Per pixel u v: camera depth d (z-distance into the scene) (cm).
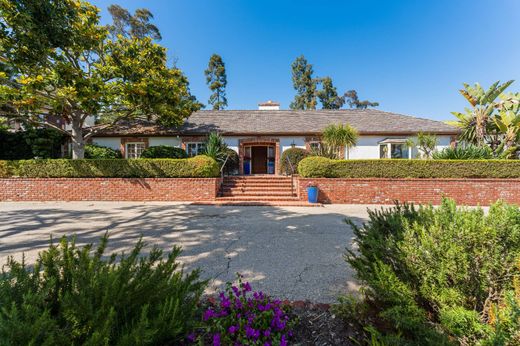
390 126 1479
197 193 1020
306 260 398
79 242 482
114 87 1034
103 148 1374
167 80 1119
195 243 484
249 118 1681
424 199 977
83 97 884
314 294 289
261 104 1933
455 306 162
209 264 381
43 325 116
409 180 983
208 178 1023
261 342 178
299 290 299
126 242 487
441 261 180
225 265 377
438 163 988
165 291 175
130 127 1511
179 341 180
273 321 195
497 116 1338
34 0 725
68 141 1452
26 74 918
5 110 1090
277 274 346
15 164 1004
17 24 757
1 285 144
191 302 187
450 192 968
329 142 1177
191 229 588
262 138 1484
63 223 637
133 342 127
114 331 142
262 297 233
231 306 207
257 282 321
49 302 154
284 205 941
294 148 1424
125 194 1014
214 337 168
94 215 740
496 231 175
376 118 1614
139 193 1016
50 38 801
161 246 465
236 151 1488
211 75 3619
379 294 197
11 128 1374
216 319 190
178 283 190
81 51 986
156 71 1105
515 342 127
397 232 223
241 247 462
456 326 154
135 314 155
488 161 973
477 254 175
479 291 171
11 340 108
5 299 136
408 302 176
